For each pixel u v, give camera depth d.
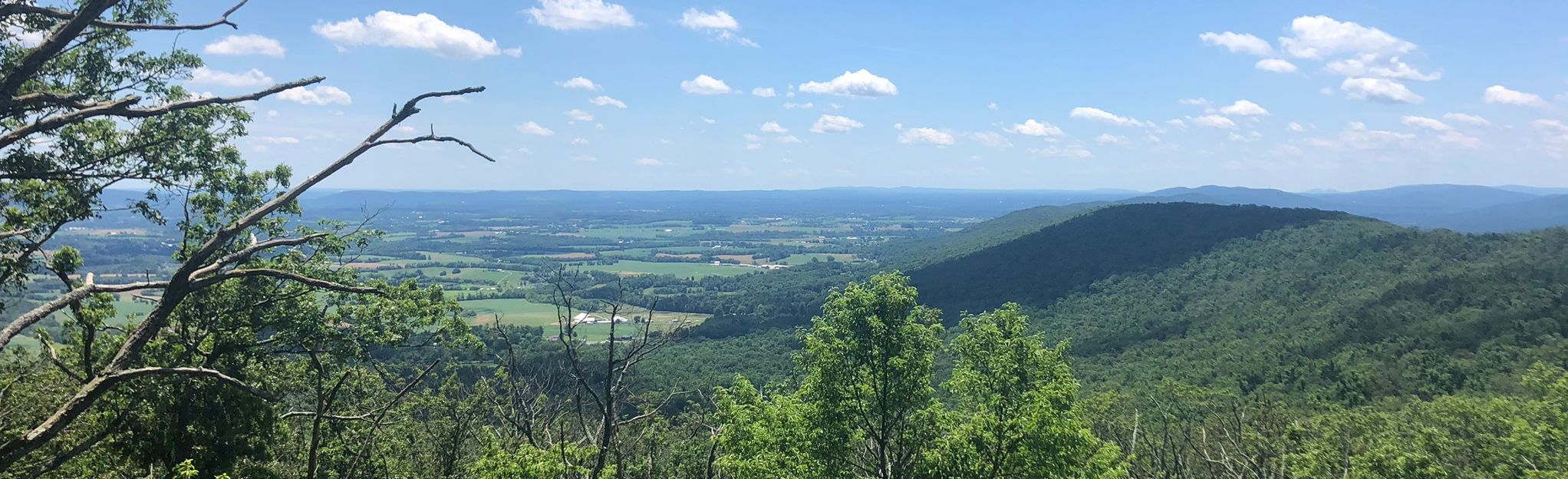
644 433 25.22
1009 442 19.42
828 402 20.61
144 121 17.77
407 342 21.92
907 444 21.36
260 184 20.86
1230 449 39.69
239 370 19.23
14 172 12.74
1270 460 37.53
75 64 15.98
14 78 8.30
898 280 20.36
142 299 16.03
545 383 22.92
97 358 17.45
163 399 16.73
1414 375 62.81
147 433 18.03
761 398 23.02
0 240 13.46
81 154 16.48
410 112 9.87
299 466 23.27
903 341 20.42
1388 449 28.25
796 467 20.72
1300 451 35.25
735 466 21.34
